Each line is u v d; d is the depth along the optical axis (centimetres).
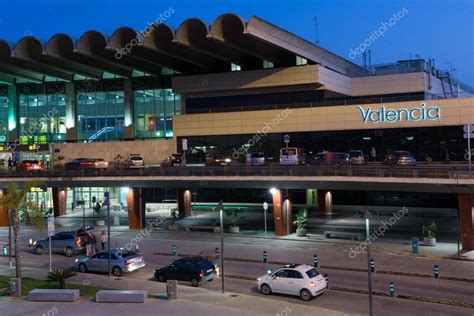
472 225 3409
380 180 3700
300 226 4231
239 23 5103
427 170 3497
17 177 5231
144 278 2878
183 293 2430
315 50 6284
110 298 2200
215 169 4469
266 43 5481
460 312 2123
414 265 3030
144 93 7288
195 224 5091
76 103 7581
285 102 6309
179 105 7125
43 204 6544
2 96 7888
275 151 6138
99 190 6844
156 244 4044
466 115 5234
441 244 3694
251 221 5338
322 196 5353
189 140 6594
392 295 2375
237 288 2595
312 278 2370
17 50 6038
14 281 2331
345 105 5791
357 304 2267
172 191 6769
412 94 6894
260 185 4297
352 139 5769
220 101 6650
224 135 6391
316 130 5919
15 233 2583
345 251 3519
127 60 6462
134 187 4906
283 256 3403
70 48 6022
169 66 6569
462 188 3378
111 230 4881
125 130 7325
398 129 5559
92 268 3025
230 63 6631
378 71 7300
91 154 7069
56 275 2425
